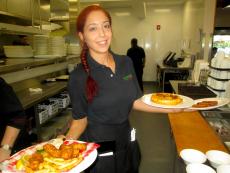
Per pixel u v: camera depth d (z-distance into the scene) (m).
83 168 0.83
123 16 7.98
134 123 4.00
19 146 1.64
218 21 3.89
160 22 7.85
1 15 2.19
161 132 3.59
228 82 2.13
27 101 2.10
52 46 3.18
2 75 2.28
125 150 1.25
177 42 7.88
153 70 8.17
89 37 1.09
